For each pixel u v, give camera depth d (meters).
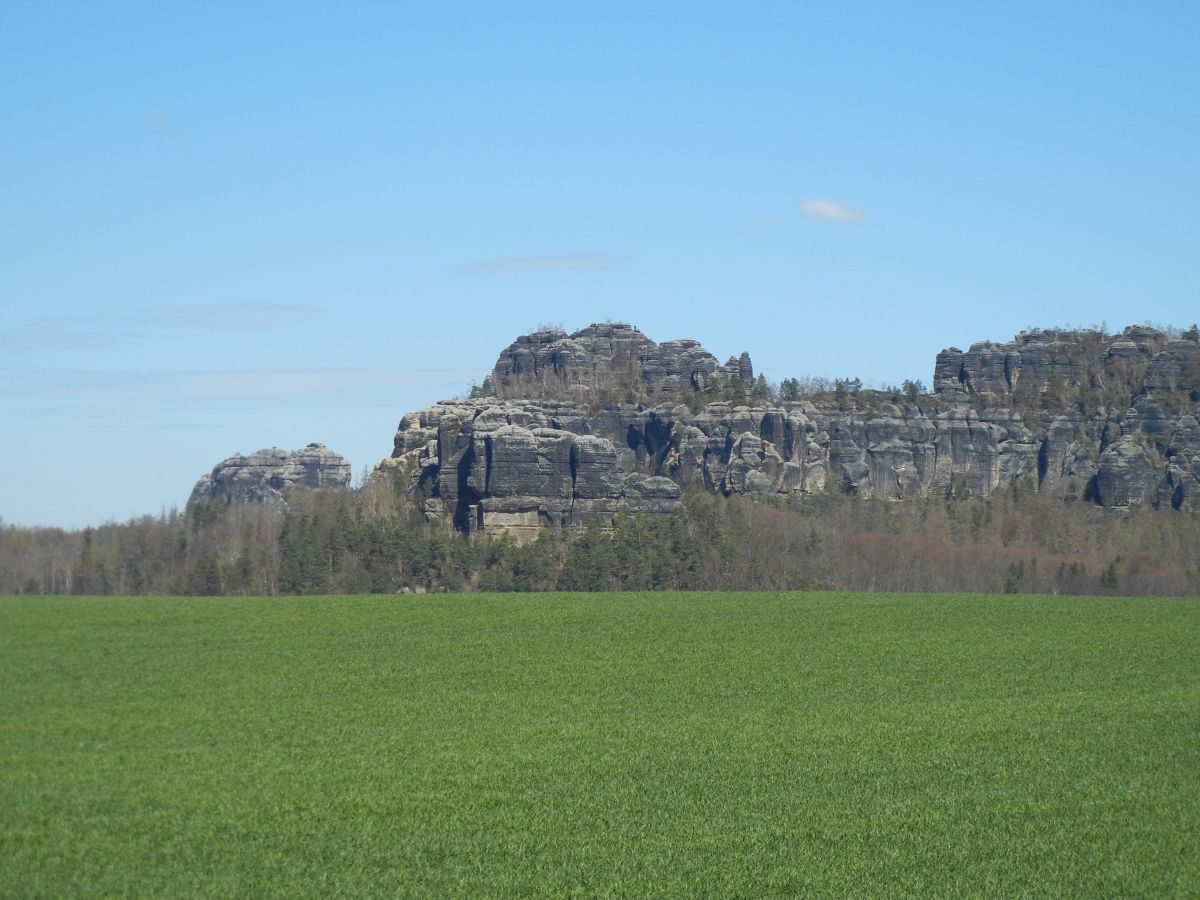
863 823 39.06
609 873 34.59
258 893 33.31
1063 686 62.50
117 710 57.31
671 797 42.34
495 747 50.25
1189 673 65.88
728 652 73.00
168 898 32.97
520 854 36.28
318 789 43.62
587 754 48.78
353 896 33.00
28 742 51.16
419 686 63.22
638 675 66.19
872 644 75.44
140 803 41.88
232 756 48.78
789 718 55.56
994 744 49.75
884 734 51.91
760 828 38.62
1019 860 35.47
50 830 38.84
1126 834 37.78
